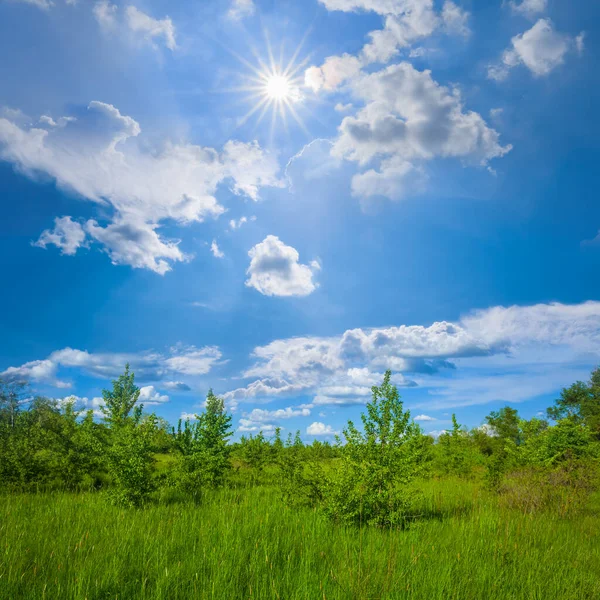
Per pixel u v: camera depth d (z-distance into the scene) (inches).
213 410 736.3
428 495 556.4
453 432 960.3
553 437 694.5
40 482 671.8
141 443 519.8
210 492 592.4
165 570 221.8
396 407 418.9
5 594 200.7
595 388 2721.5
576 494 530.6
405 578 239.8
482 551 304.7
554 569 285.3
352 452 411.8
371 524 374.9
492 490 653.9
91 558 255.3
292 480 504.4
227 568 235.8
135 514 414.0
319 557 279.0
